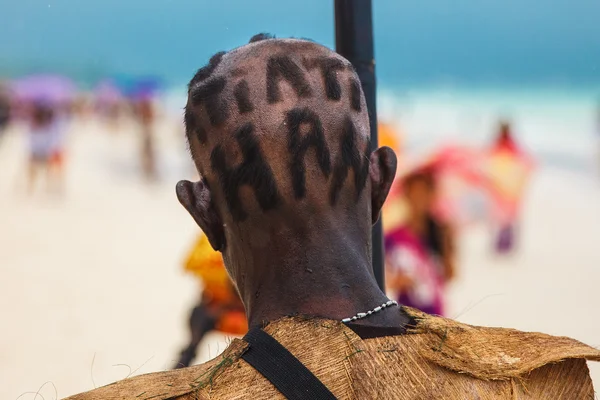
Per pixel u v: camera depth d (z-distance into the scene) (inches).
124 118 1514.5
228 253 56.5
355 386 47.7
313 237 52.1
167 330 321.4
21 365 277.0
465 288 411.5
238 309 177.9
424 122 1926.7
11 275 414.0
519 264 475.8
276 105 52.3
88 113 1648.6
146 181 816.9
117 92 1534.2
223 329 179.5
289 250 52.1
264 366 48.6
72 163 939.3
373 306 51.6
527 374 49.8
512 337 51.9
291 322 50.3
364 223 54.2
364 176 54.1
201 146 54.4
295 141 51.6
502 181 507.5
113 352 293.3
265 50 55.1
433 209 233.1
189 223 585.0
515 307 374.3
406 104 2482.8
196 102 54.4
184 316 341.4
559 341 51.8
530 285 420.8
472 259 484.1
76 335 313.1
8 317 337.7
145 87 898.1
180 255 473.4
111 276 416.5
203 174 55.2
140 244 505.0
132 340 307.3
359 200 54.0
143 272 427.2
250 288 53.9
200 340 181.8
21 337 309.6
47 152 722.8
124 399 48.6
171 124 1441.9
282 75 53.3
